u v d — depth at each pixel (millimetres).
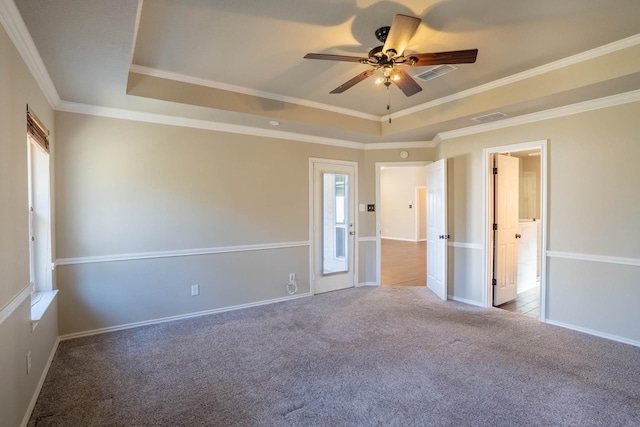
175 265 3873
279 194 4633
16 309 1918
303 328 3615
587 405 2205
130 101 3219
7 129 1790
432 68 3094
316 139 4926
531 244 5406
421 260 7789
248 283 4391
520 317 3936
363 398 2307
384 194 12172
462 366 2736
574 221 3482
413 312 4133
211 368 2738
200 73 3188
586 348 3059
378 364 2785
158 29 2383
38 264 2986
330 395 2346
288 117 3922
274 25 2340
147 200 3695
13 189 1903
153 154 3715
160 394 2369
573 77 2910
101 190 3461
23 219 2094
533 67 3092
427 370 2676
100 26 1908
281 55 2809
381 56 2246
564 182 3543
